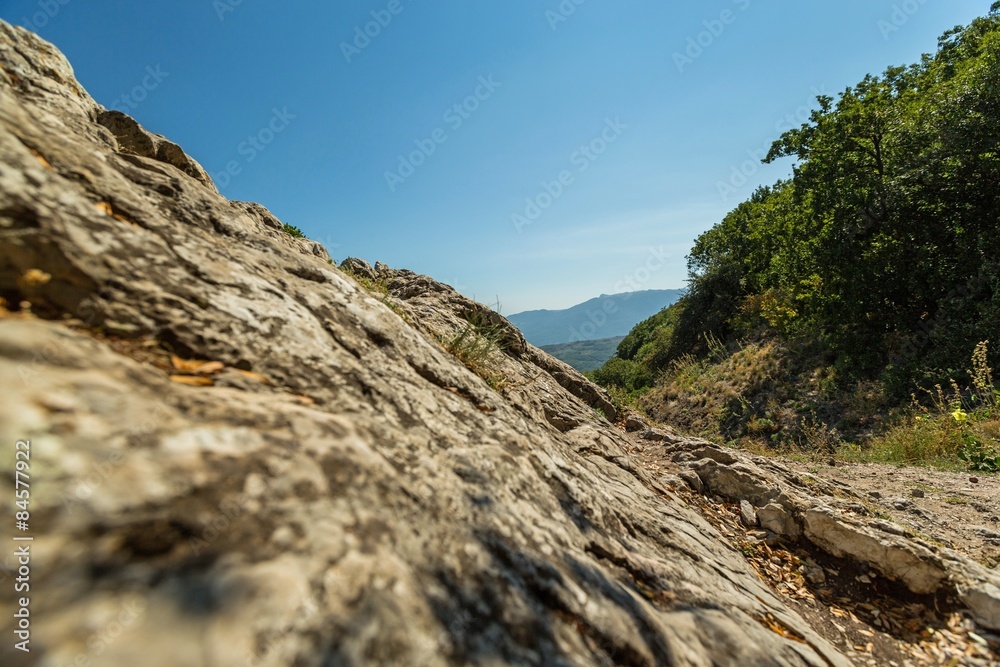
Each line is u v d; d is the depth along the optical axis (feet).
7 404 3.77
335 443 5.91
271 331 7.85
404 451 7.29
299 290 9.90
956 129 47.85
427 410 9.17
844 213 59.36
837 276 57.93
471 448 8.89
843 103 60.90
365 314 11.20
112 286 6.22
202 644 3.28
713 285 99.91
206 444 4.71
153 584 3.50
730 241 122.11
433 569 5.31
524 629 5.41
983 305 42.39
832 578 14.07
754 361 66.90
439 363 12.24
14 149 6.42
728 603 9.87
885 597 13.21
